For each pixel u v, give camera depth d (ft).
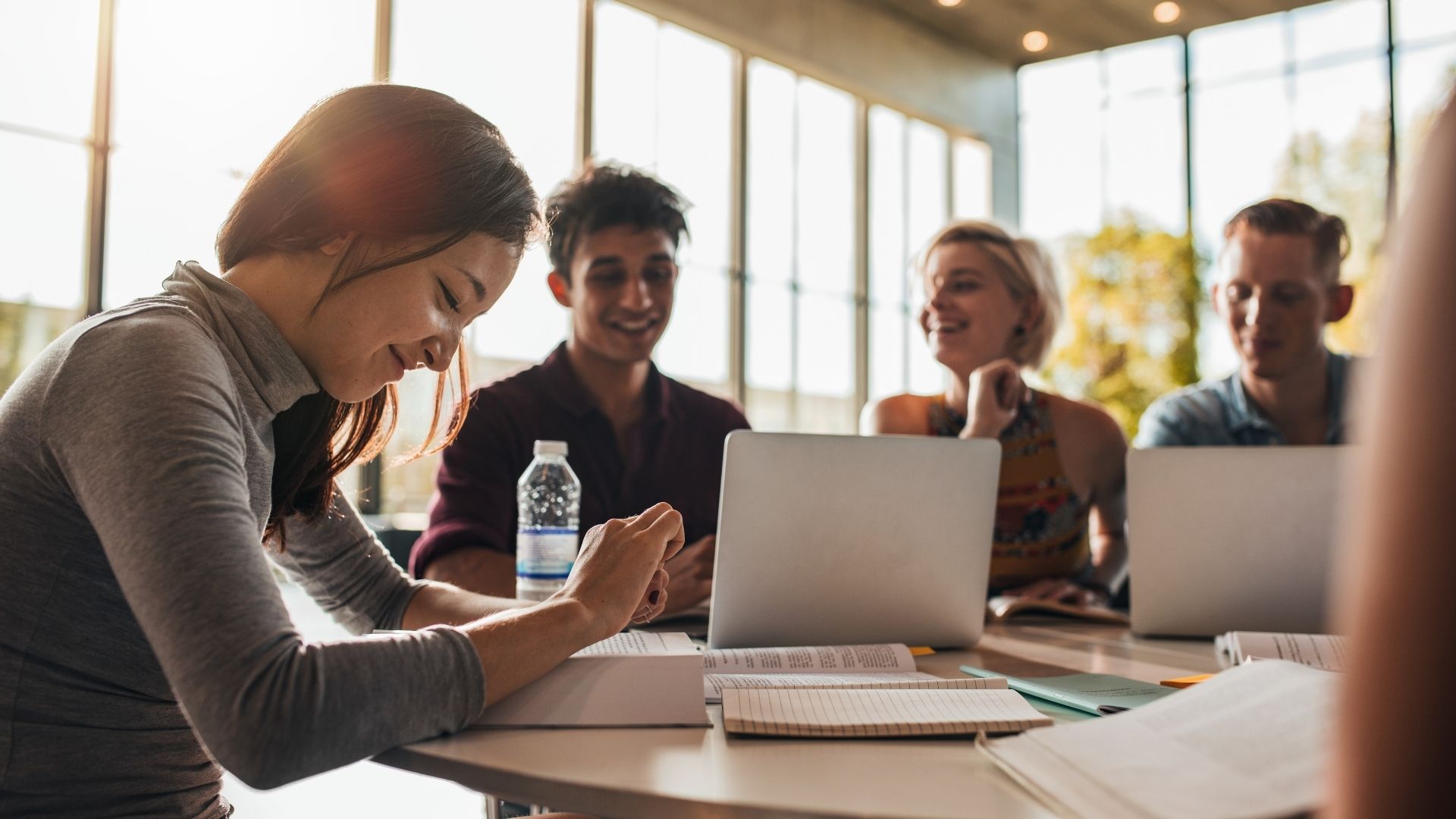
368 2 16.78
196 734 3.04
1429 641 0.79
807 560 4.37
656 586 3.48
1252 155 26.45
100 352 2.60
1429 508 0.79
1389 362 0.84
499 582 5.75
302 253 3.01
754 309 23.65
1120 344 27.27
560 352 6.85
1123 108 28.50
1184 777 2.15
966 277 7.58
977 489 4.54
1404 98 24.50
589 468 6.57
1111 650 4.64
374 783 10.03
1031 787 2.27
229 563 2.33
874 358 26.35
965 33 28.14
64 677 2.72
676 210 6.77
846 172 26.09
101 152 14.23
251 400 3.00
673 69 22.04
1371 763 0.82
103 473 2.42
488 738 2.72
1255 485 4.93
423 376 13.69
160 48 14.74
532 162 19.38
